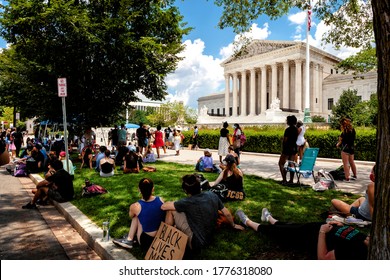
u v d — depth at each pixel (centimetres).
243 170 1210
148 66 1480
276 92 6272
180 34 1585
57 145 1534
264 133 2131
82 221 582
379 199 259
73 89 1416
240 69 6931
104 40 1330
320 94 6500
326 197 710
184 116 7675
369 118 2425
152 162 1413
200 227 412
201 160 1117
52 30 1297
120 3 1366
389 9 250
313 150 815
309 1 1330
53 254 467
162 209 421
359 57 2017
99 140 3334
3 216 674
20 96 1727
